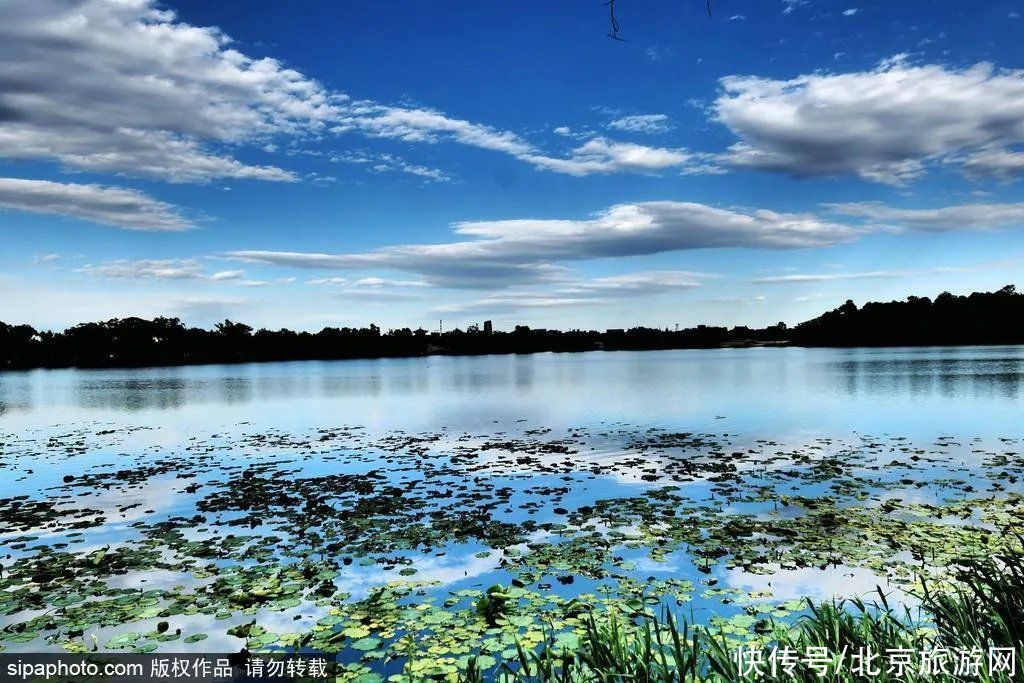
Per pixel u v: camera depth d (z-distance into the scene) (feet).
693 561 28.78
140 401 128.88
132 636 22.63
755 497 39.91
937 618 19.01
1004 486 41.81
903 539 30.78
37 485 48.60
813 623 19.36
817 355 334.65
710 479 45.75
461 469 51.75
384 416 92.94
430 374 230.07
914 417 79.56
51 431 82.02
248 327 467.52
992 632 17.11
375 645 21.66
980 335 408.87
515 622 23.03
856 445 60.08
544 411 94.68
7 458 61.46
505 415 90.94
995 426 70.95
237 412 103.40
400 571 28.60
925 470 47.67
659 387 137.59
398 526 35.42
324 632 22.61
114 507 41.22
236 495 43.86
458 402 113.09
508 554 30.40
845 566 27.68
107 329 413.18
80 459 60.29
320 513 38.50
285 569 28.94
